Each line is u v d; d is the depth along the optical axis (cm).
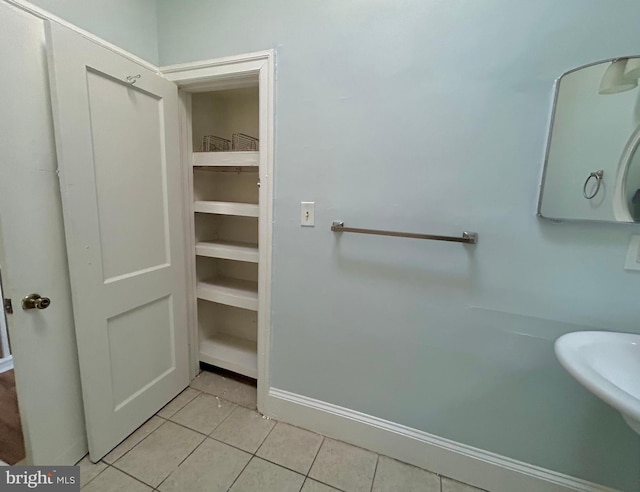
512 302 111
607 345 92
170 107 150
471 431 125
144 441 142
